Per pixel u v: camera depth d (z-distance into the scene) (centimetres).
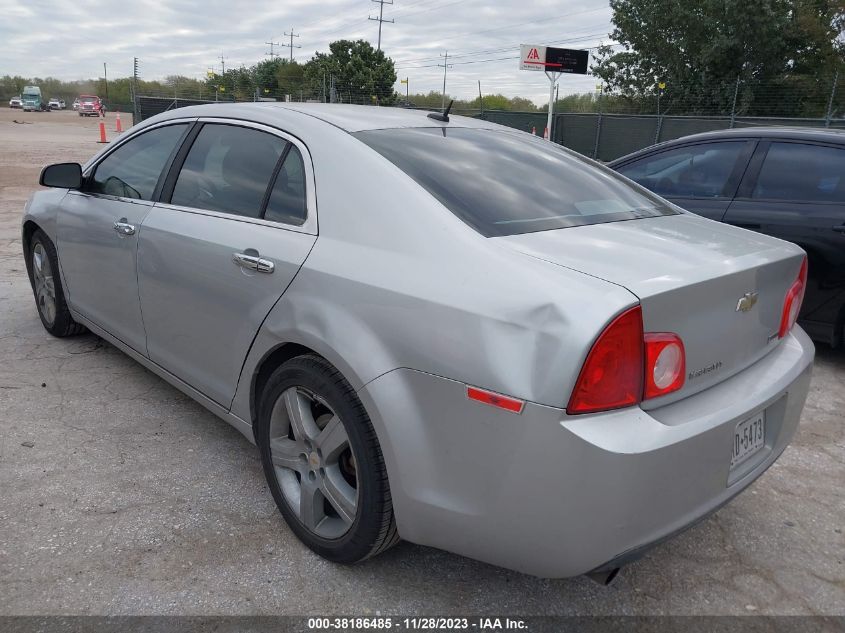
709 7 2905
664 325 190
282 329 241
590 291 183
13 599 223
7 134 2908
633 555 190
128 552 249
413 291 206
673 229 250
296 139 271
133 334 351
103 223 359
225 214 286
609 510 180
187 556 248
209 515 273
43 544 251
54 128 3641
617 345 178
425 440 203
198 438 334
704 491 203
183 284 296
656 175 541
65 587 230
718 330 210
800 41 2878
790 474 326
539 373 179
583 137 2192
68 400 369
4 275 628
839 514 294
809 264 450
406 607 229
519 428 182
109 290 363
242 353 267
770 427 237
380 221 229
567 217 242
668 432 185
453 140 281
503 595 238
